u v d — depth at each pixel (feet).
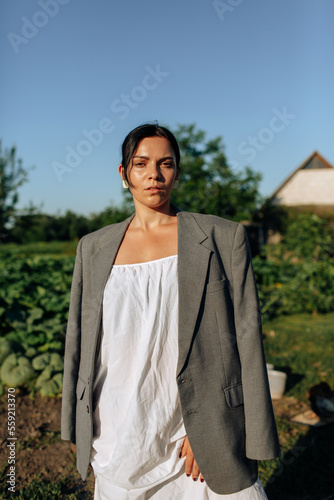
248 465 4.71
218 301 4.68
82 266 5.36
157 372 4.74
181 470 4.94
